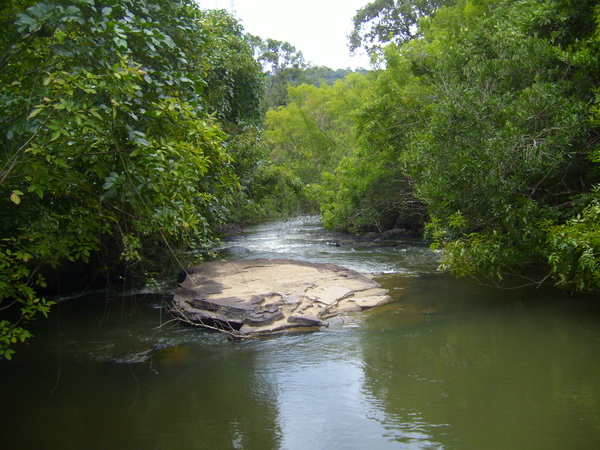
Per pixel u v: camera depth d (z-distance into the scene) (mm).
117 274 12086
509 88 10516
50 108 4344
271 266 13367
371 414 5547
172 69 6414
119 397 6188
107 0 4887
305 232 24453
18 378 6840
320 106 34781
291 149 37156
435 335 8133
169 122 5188
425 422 5312
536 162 8500
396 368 6840
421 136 13164
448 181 9734
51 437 5207
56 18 4309
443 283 11812
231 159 6219
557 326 8266
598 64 8773
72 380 6742
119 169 5133
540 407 5512
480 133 9734
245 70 16172
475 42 13484
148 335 8672
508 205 8836
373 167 19391
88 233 5973
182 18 7809
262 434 5184
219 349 7898
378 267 14125
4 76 4887
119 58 4750
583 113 8781
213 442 5051
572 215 8695
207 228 9188
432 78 15984
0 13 4559
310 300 10117
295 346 7902
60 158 4434
